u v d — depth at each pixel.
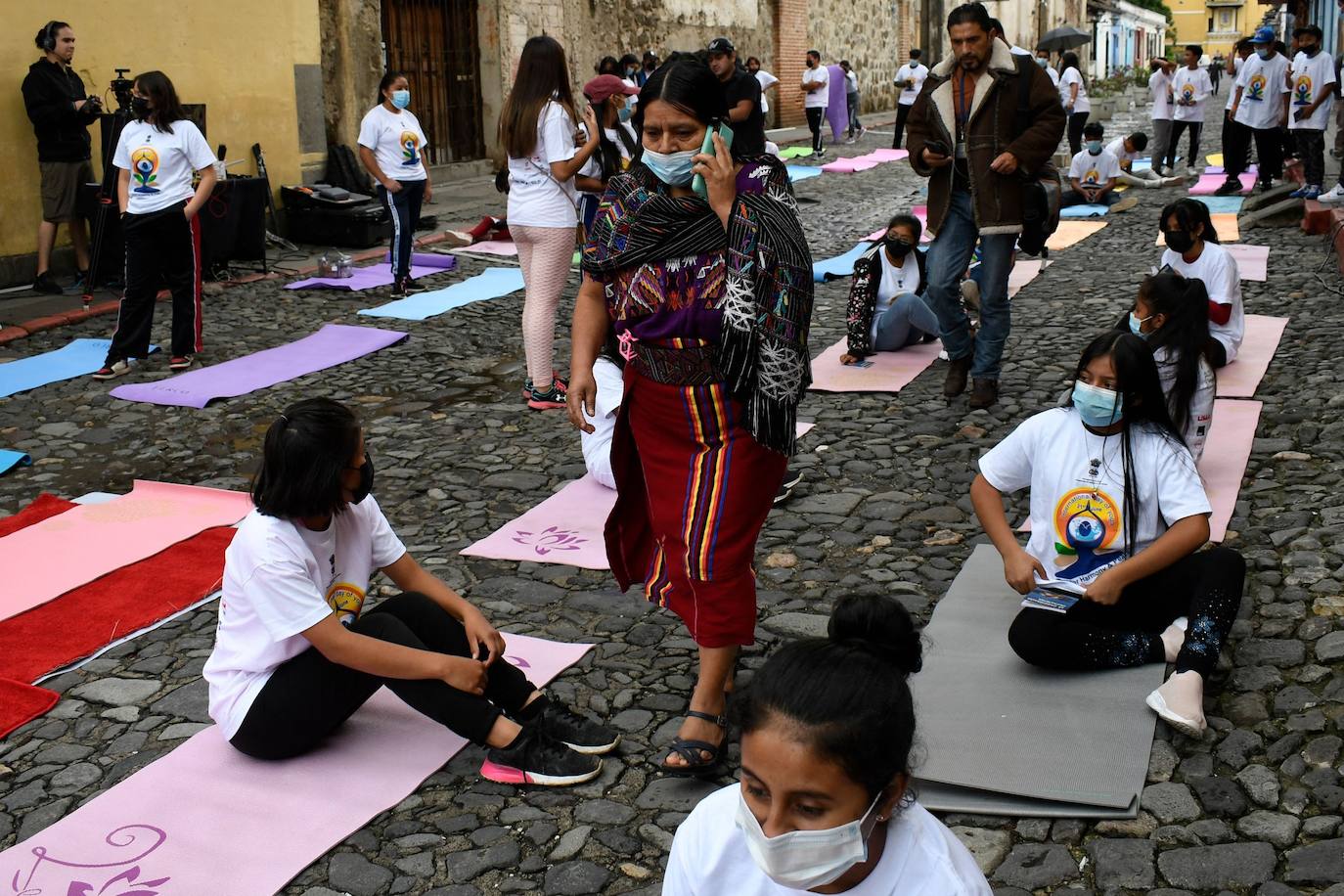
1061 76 17.30
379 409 6.65
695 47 19.61
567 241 6.40
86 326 8.57
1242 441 5.31
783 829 1.56
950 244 6.11
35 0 9.32
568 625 4.04
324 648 3.07
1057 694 3.34
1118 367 3.36
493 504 5.18
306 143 12.05
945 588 4.20
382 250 11.29
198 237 7.26
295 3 11.73
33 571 4.50
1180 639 3.40
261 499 3.09
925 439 5.77
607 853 2.88
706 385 3.11
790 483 5.04
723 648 3.14
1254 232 11.09
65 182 9.19
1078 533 3.48
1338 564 4.04
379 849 2.91
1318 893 2.56
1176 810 2.87
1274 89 12.98
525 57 6.25
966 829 2.87
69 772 3.29
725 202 2.98
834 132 21.14
